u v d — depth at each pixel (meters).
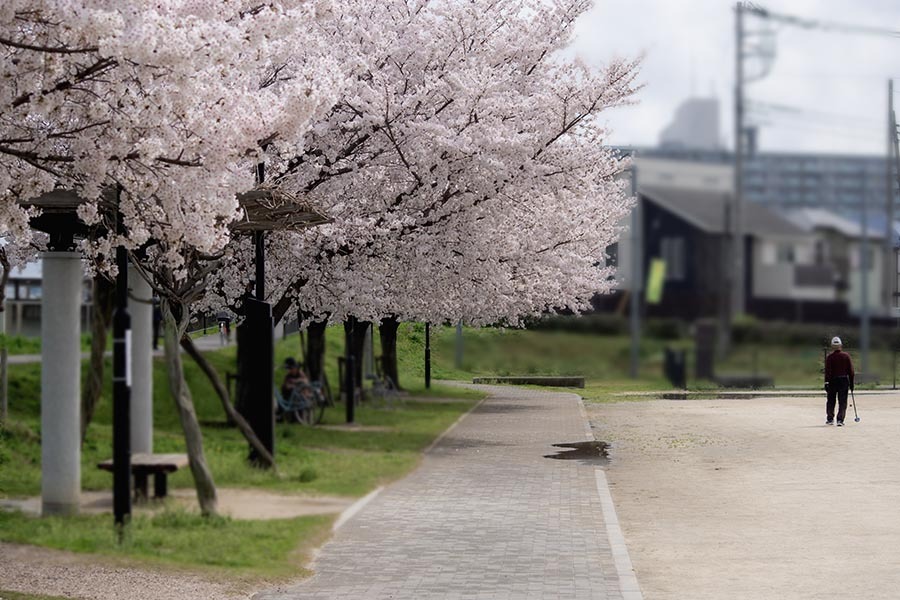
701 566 10.97
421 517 14.20
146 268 15.41
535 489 17.28
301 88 12.98
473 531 13.06
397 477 18.80
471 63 25.70
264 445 19.47
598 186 31.14
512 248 29.44
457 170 25.38
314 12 14.88
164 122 11.05
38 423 21.38
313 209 16.19
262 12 12.70
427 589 9.66
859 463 22.19
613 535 12.81
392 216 25.61
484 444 25.41
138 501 14.84
